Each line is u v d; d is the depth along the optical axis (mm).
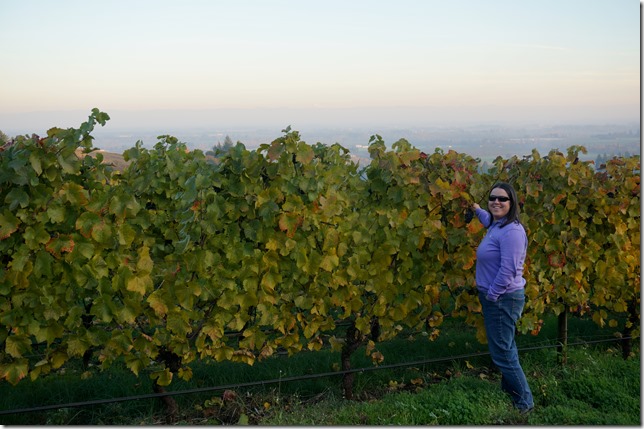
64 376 5812
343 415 4844
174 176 4910
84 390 5301
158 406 5168
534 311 6430
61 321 4645
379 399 5512
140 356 4754
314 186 5082
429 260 5859
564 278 6613
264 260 5043
